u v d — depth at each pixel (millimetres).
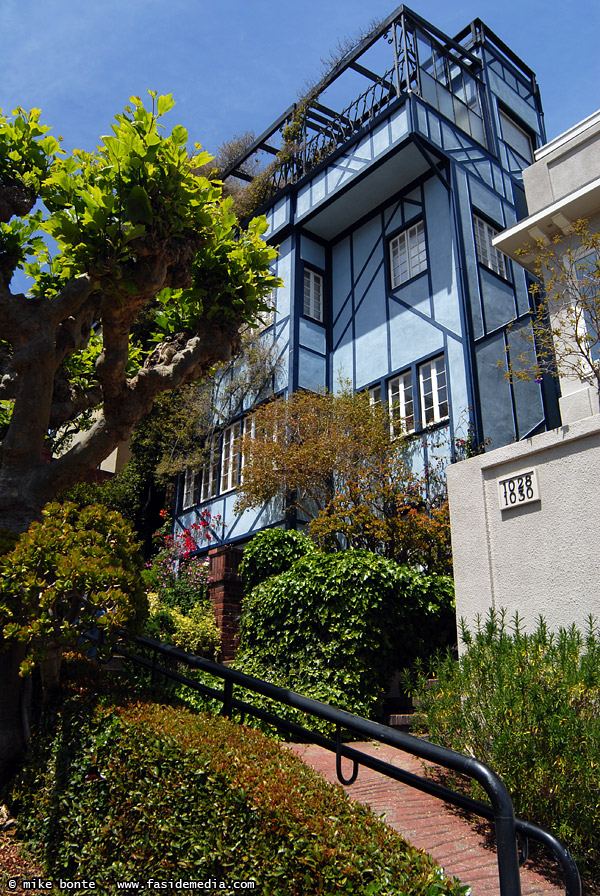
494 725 3895
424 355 12055
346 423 10953
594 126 7227
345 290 14375
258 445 11414
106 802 3357
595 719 3713
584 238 6305
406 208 13461
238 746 3055
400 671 7297
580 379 5980
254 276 6148
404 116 12531
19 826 3914
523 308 12586
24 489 5000
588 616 4762
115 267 5000
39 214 5945
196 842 2715
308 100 15133
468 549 5934
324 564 7512
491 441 10344
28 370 5125
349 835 2291
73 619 4172
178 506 15406
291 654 7270
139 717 3490
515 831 2004
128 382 5703
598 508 5062
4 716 4387
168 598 9852
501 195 13672
